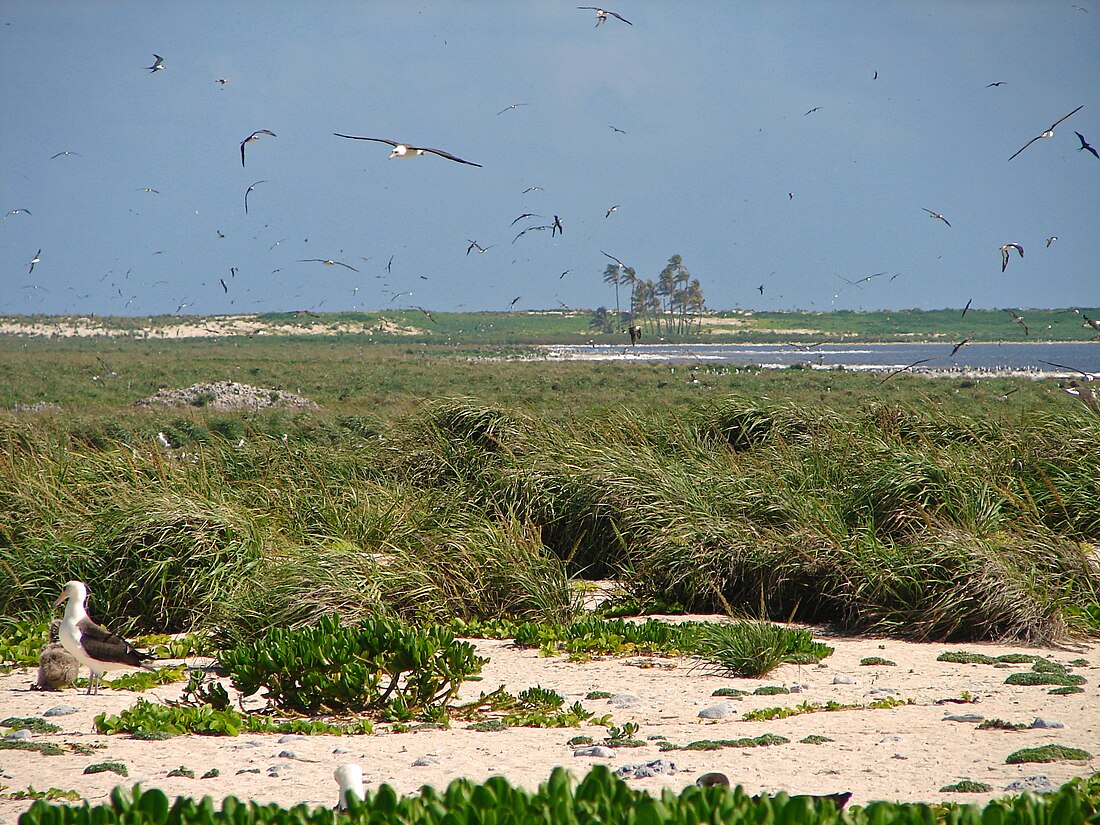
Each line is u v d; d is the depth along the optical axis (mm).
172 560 34031
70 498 39906
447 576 34938
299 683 24516
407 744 21344
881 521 38406
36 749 20859
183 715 23078
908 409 52062
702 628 31562
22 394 149125
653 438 50875
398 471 49844
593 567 42312
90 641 25969
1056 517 39969
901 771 18469
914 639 32469
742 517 38969
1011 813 11445
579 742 21109
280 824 11672
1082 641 31766
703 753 20078
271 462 49219
